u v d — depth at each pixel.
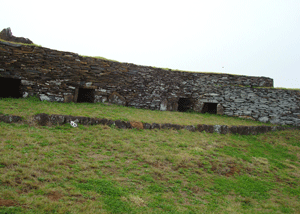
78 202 4.25
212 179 6.59
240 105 14.83
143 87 13.96
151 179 5.75
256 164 8.39
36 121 7.61
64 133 7.41
